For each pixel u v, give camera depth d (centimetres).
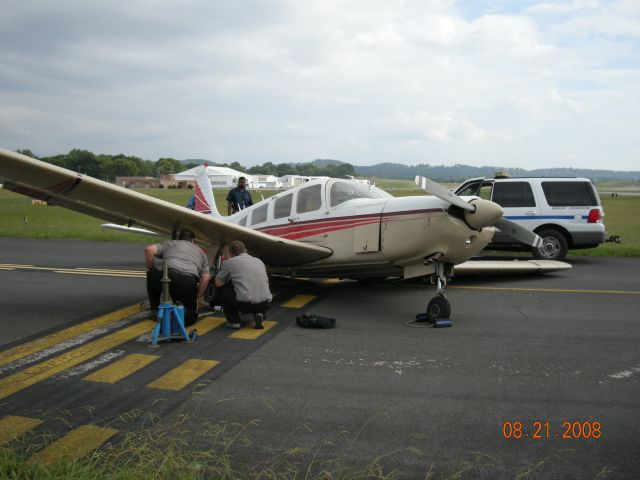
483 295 757
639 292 777
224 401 364
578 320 604
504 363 449
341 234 696
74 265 1034
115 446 295
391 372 426
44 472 254
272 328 567
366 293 780
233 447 298
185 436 310
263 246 693
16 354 466
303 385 396
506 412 348
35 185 554
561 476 270
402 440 308
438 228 602
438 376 416
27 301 691
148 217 648
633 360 457
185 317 569
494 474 272
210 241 714
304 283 874
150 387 390
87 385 393
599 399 371
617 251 1248
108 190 556
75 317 604
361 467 277
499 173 1185
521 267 919
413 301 720
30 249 1297
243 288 549
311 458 286
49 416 337
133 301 695
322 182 739
